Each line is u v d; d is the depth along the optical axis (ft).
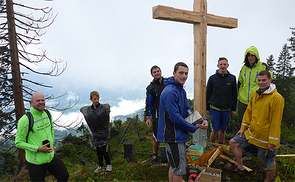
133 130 71.41
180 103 8.79
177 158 8.55
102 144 13.14
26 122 9.10
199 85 13.47
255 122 9.86
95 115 12.57
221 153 13.35
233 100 13.73
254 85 13.02
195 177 10.71
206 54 13.44
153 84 12.71
